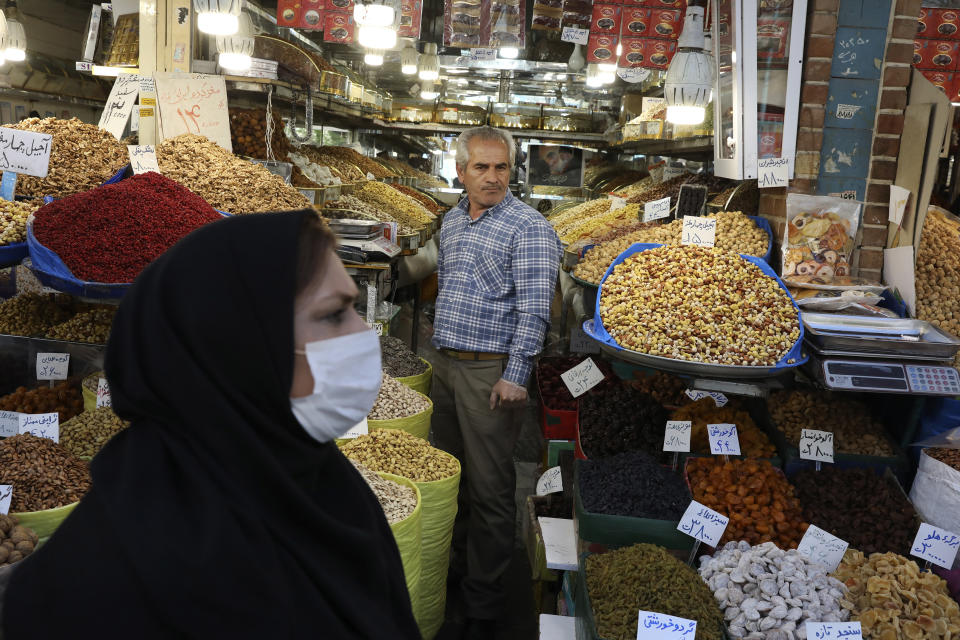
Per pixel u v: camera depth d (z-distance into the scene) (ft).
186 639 2.44
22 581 2.51
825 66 10.59
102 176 10.32
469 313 9.95
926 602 7.06
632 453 9.36
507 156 10.00
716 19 12.04
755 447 9.79
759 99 10.78
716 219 12.40
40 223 8.18
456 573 11.12
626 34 16.10
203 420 2.69
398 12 14.87
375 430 9.39
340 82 17.70
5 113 21.42
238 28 12.78
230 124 15.55
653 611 6.86
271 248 2.79
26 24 22.07
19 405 9.81
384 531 3.59
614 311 9.54
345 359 2.97
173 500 2.60
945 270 11.12
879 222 10.87
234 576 2.51
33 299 11.18
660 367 8.72
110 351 2.81
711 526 7.90
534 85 31.35
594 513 8.12
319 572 2.86
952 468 8.28
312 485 3.13
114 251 8.00
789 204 10.90
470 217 10.43
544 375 14.03
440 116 30.91
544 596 9.51
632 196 22.82
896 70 10.53
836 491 8.75
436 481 8.64
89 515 2.59
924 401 9.27
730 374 8.46
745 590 7.30
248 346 2.72
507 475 10.15
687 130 17.72
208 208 9.51
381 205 22.09
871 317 9.34
